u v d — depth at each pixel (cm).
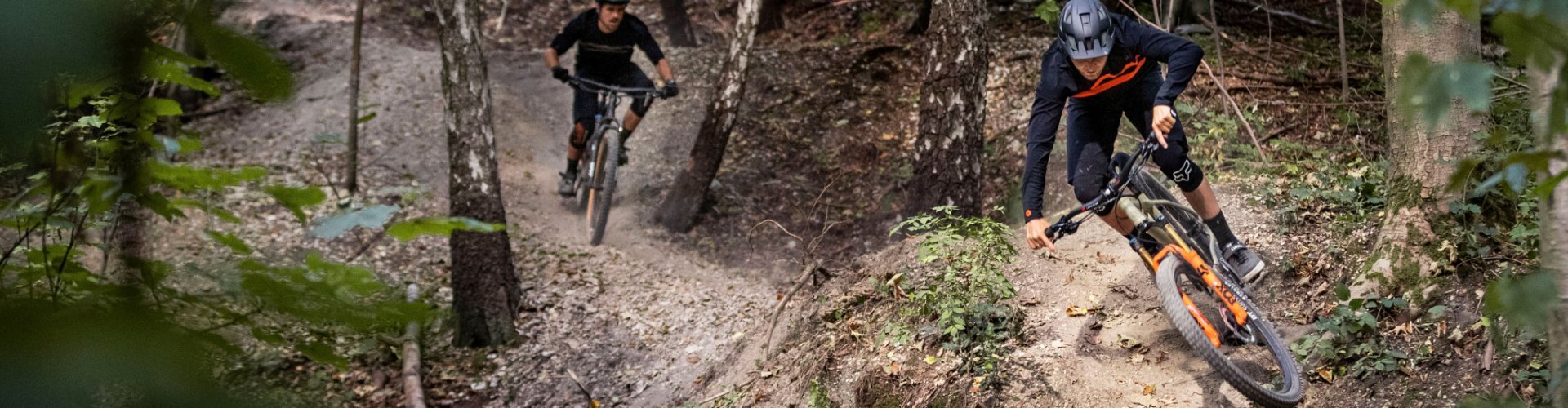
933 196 642
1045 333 466
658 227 753
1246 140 689
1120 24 377
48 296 61
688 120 932
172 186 85
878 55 990
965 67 629
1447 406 363
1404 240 433
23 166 59
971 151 638
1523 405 104
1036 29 1009
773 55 1021
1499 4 72
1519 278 93
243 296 73
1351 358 407
